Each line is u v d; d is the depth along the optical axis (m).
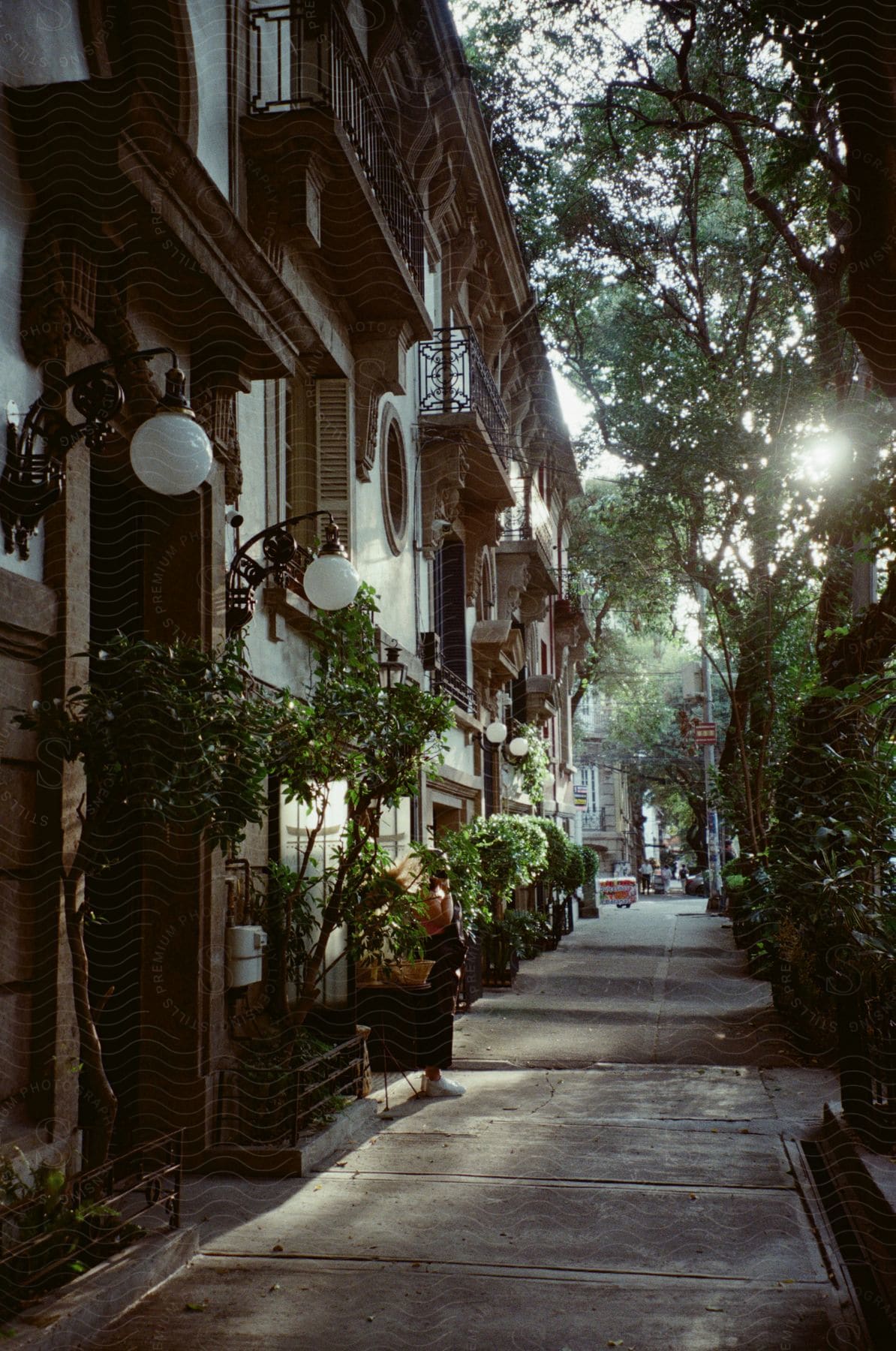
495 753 20.61
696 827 59.94
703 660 40.00
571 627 32.97
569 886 23.83
